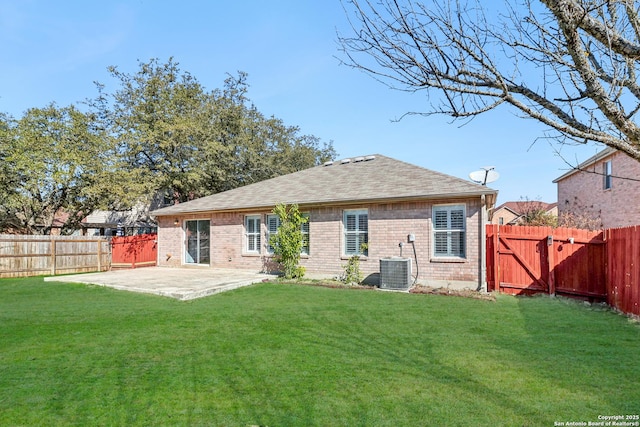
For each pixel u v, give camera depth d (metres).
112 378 4.53
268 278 13.45
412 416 3.50
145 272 15.70
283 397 3.95
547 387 4.10
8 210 20.25
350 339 6.06
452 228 11.46
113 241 23.05
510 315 7.78
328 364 4.92
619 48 2.36
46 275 15.92
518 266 10.95
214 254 16.45
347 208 13.16
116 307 8.95
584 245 9.87
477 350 5.42
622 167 16.36
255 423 3.43
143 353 5.46
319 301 9.43
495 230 11.23
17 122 18.92
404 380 4.35
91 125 24.09
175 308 8.78
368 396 3.94
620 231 8.30
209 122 26.45
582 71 2.37
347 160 17.56
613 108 2.32
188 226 17.56
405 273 11.08
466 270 11.08
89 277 14.16
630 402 3.74
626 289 7.91
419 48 2.81
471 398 3.86
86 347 5.78
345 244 13.26
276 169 30.61
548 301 9.49
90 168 19.55
